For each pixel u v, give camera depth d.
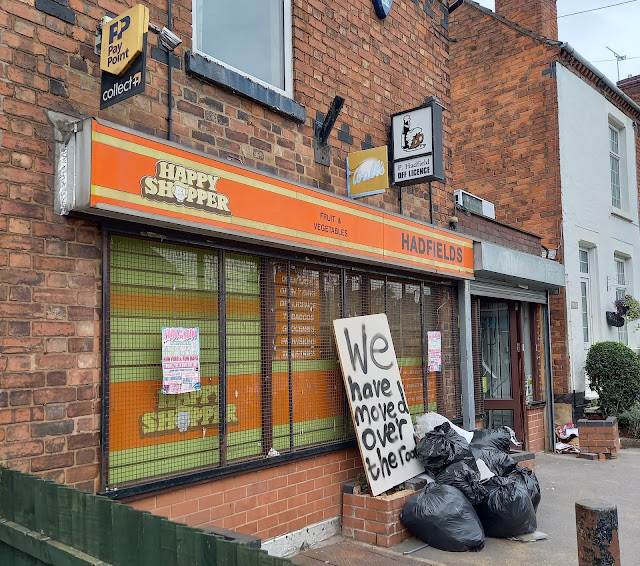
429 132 6.14
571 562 4.67
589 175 11.41
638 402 10.22
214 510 4.28
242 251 4.65
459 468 5.31
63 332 3.49
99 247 3.71
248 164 4.80
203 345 4.33
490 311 9.59
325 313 5.52
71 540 2.63
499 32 11.28
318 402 5.36
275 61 5.36
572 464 8.44
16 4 3.41
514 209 10.91
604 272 11.66
